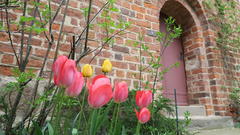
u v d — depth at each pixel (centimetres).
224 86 193
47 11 71
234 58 219
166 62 200
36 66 97
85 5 123
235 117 189
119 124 51
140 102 48
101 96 35
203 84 190
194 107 177
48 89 66
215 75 191
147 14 160
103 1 132
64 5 114
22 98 83
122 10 144
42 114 63
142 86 137
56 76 34
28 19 57
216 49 204
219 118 174
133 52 141
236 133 144
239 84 210
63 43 108
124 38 138
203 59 199
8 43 92
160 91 146
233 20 238
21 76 56
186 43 219
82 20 119
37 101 59
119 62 131
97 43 121
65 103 58
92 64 117
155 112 105
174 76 202
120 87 45
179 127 110
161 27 211
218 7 228
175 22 226
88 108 79
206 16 211
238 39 220
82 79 38
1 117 64
